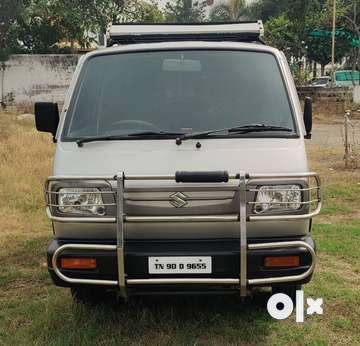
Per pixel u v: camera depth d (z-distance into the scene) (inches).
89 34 936.3
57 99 904.3
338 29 1189.7
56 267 148.3
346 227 267.4
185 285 146.3
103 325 166.9
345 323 167.5
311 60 1473.9
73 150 159.0
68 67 903.1
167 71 177.8
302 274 147.1
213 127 165.3
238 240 149.2
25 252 237.1
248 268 145.0
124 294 148.9
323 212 298.4
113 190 149.0
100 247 145.1
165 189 146.9
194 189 146.5
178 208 148.2
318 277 203.5
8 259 229.1
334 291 190.1
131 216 147.4
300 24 1178.6
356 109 910.4
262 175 143.4
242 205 141.3
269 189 147.9
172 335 160.7
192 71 177.6
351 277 205.3
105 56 182.4
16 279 207.8
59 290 196.7
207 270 144.9
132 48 183.3
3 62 870.4
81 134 165.8
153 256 144.8
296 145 157.9
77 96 173.6
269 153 154.7
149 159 154.0
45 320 169.6
